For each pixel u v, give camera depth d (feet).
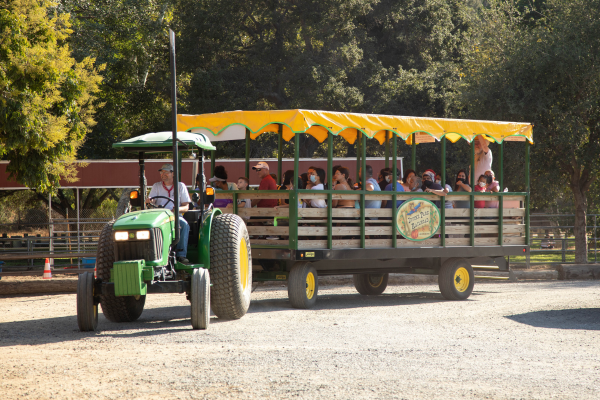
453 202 63.00
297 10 154.51
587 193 124.47
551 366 30.91
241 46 163.73
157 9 152.87
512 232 65.57
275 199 55.93
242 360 31.68
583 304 56.03
